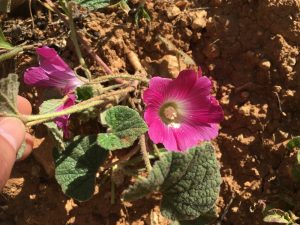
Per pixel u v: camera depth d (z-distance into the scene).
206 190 0.12
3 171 0.12
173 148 0.14
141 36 0.16
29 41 0.17
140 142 0.14
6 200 0.16
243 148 0.15
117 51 0.16
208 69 0.16
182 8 0.17
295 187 0.15
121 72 0.16
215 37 0.16
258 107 0.16
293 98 0.15
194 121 0.14
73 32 0.15
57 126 0.14
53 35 0.17
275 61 0.16
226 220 0.15
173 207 0.13
